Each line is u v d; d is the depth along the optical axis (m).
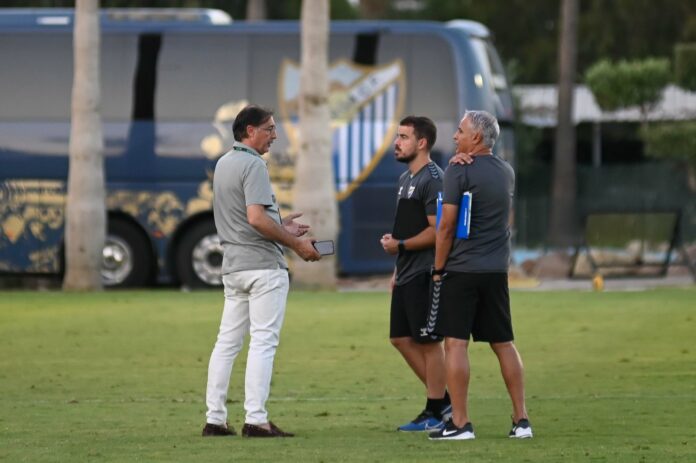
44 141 109.31
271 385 56.03
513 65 191.88
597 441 41.53
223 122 109.31
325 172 99.06
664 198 164.12
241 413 49.16
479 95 107.69
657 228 113.94
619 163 196.38
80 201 97.81
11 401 52.22
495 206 41.47
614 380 56.56
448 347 41.69
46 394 54.09
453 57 107.94
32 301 86.19
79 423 46.69
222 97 109.56
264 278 42.88
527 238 154.00
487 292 41.66
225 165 42.97
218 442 41.75
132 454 39.28
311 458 38.28
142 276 109.00
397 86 108.44
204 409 50.06
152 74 109.69
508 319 42.03
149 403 51.62
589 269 115.06
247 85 109.69
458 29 108.38
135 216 108.88
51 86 109.88
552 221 166.88
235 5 192.38
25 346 67.81
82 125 97.88
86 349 66.88
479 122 41.59
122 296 89.75
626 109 187.00
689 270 117.88
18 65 110.06
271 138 43.31
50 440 42.53
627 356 63.16
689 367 59.94
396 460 37.81
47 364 62.44
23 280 125.00
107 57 109.88
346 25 108.69
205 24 110.00
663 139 164.00
